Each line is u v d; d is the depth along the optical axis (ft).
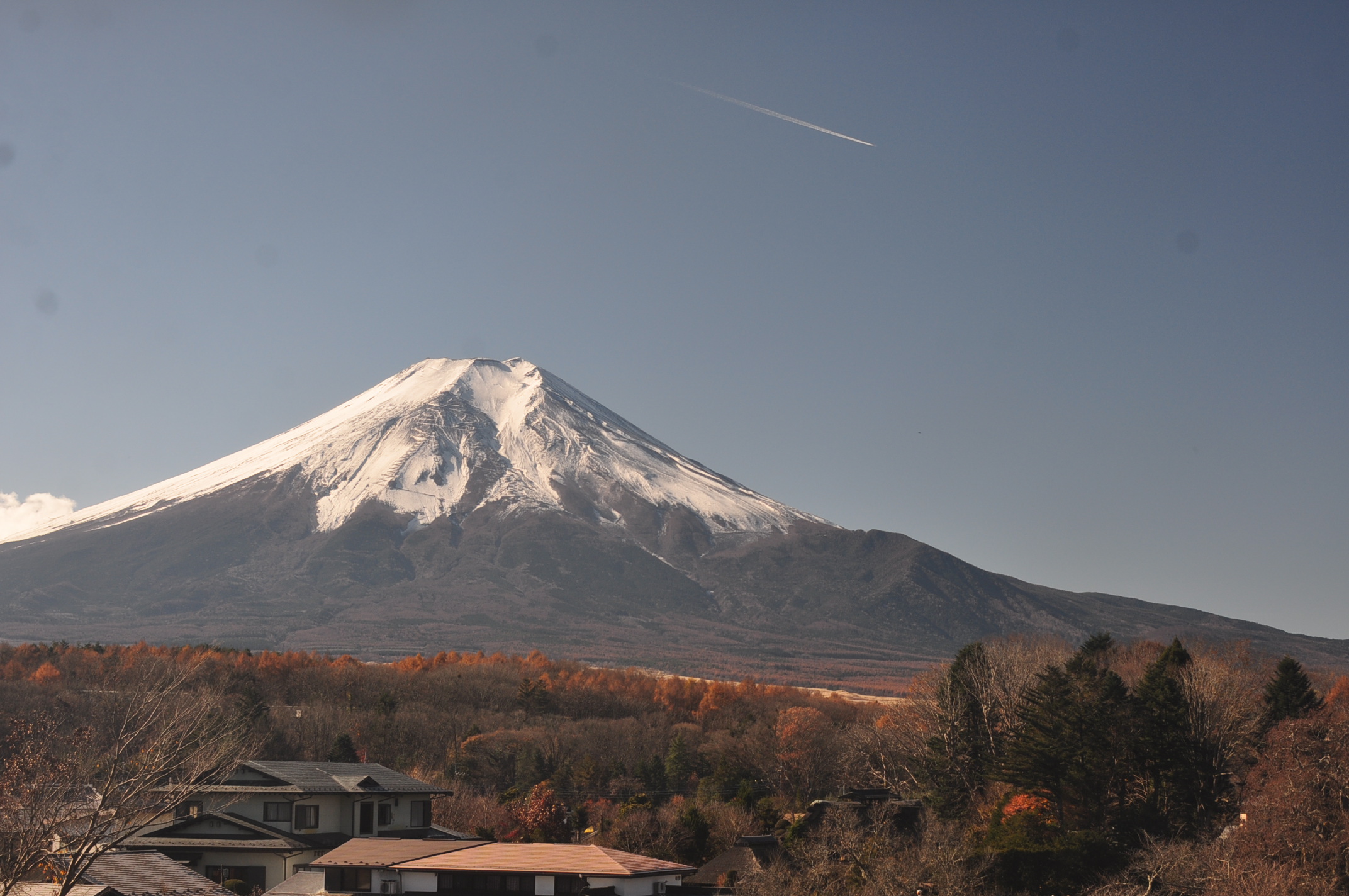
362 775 237.66
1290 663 264.52
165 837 212.23
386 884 191.31
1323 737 176.96
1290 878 151.94
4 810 117.80
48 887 145.59
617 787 399.65
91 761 126.41
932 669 357.20
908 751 297.12
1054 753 220.84
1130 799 229.86
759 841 237.66
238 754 149.89
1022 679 283.38
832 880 196.44
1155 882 181.68
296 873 206.08
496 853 196.03
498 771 430.20
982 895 190.80
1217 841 184.03
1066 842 202.69
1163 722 228.43
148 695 132.98
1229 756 236.63
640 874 187.32
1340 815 158.30
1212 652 353.10
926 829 212.23
